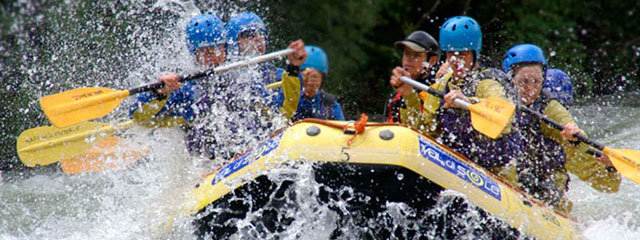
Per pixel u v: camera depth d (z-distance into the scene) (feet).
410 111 54.08
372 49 144.77
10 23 106.63
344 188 42.98
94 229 54.44
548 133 57.88
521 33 143.95
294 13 139.03
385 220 43.34
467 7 146.20
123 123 57.41
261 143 47.93
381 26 148.05
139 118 56.44
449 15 149.07
